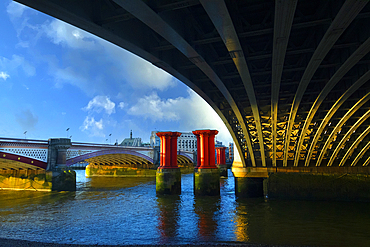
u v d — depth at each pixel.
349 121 30.70
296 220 25.31
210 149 40.91
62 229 22.44
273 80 18.92
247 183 38.41
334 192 36.81
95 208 31.33
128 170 85.44
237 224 23.84
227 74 19.78
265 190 45.72
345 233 21.12
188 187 51.19
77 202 35.38
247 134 32.12
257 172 38.25
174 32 12.34
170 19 11.80
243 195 38.28
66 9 9.98
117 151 66.94
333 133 31.20
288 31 12.52
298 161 39.44
